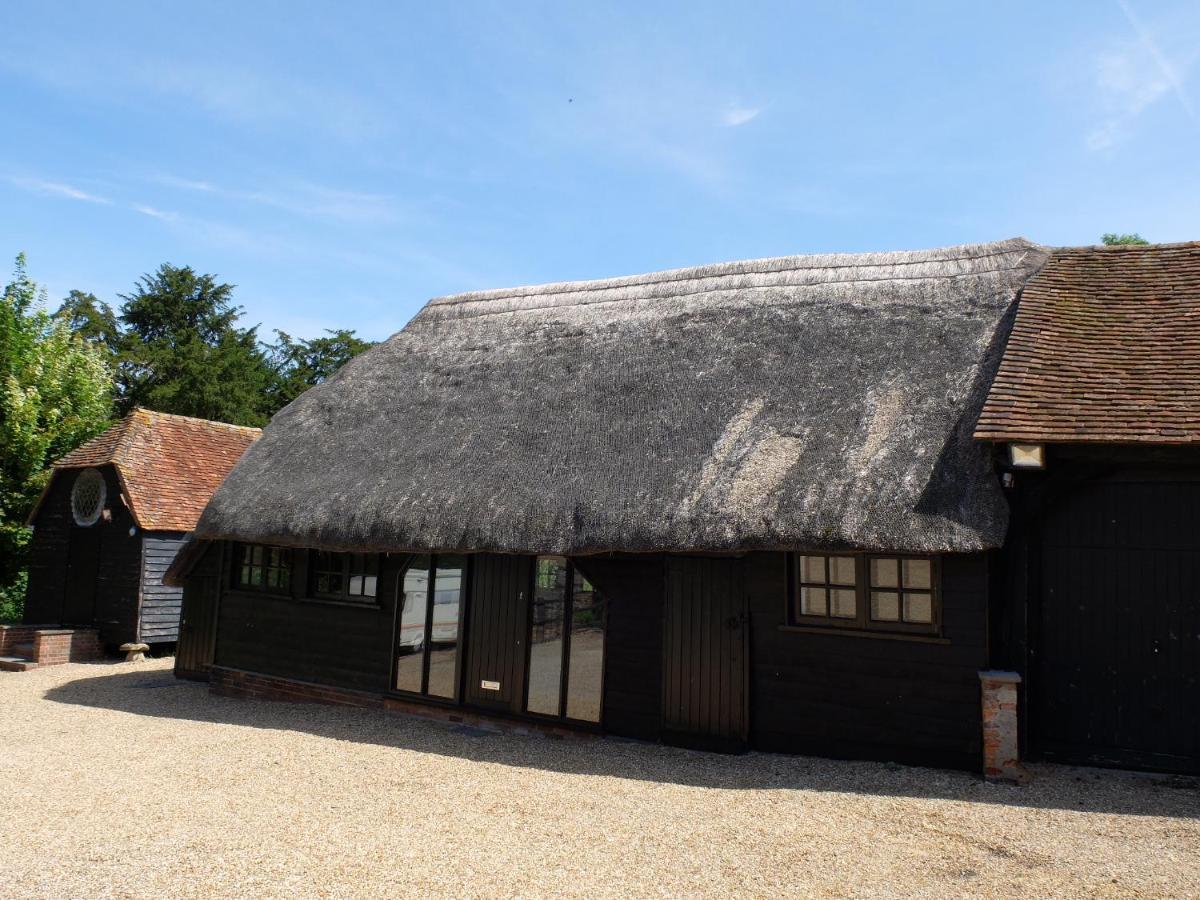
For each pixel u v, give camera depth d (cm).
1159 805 586
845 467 733
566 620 882
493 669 920
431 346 1252
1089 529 700
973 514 658
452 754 780
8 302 2105
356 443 1080
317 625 1095
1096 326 797
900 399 788
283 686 1114
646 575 840
